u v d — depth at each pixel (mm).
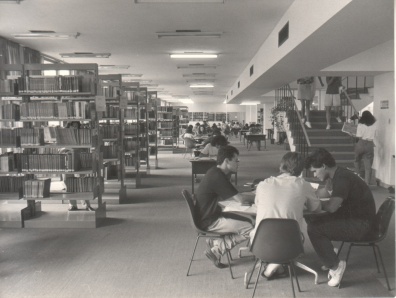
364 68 9609
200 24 8180
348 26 5195
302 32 6082
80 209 6918
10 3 6625
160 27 8406
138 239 5824
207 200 4523
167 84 21078
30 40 9547
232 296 3961
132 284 4242
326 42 6199
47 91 6598
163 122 19594
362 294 4000
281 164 4062
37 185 6496
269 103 30266
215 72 15945
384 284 4230
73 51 11055
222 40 9750
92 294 4008
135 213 7445
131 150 10289
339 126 12461
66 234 6102
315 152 4246
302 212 3822
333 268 4180
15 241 5758
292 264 4043
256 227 3822
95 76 6637
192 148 17203
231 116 40094
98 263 4855
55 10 7102
